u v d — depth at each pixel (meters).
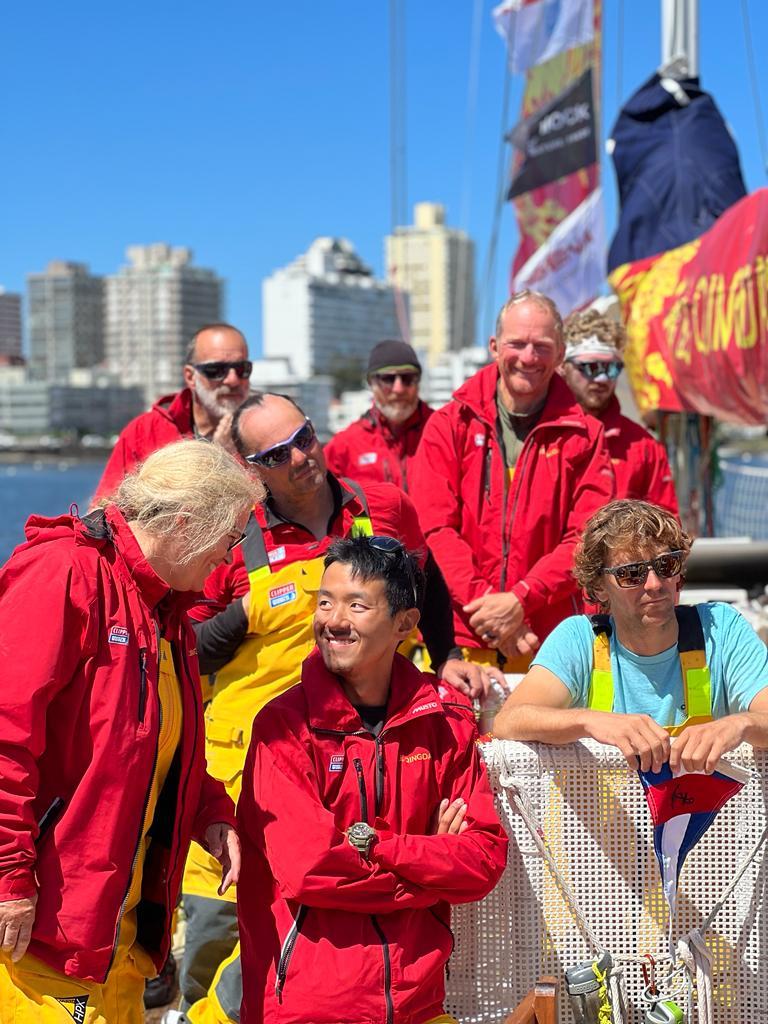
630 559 3.00
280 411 3.64
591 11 9.48
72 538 2.65
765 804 3.03
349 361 167.75
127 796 2.59
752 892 3.04
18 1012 2.53
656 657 3.11
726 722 2.84
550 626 4.59
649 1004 3.02
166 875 2.81
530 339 4.44
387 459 6.73
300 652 3.62
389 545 2.86
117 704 2.58
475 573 4.51
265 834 2.75
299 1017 2.65
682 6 8.69
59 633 2.52
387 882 2.68
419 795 2.83
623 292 7.36
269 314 187.88
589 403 5.34
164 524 2.64
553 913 3.06
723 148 7.56
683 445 7.78
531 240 9.92
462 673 3.79
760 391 5.58
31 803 2.55
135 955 2.80
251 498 2.75
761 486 14.03
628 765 3.02
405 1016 2.67
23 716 2.46
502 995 3.05
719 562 7.15
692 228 7.33
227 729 3.68
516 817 3.05
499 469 4.62
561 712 2.97
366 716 2.89
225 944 3.73
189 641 2.88
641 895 3.05
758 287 5.39
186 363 5.74
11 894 2.43
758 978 3.04
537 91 9.81
